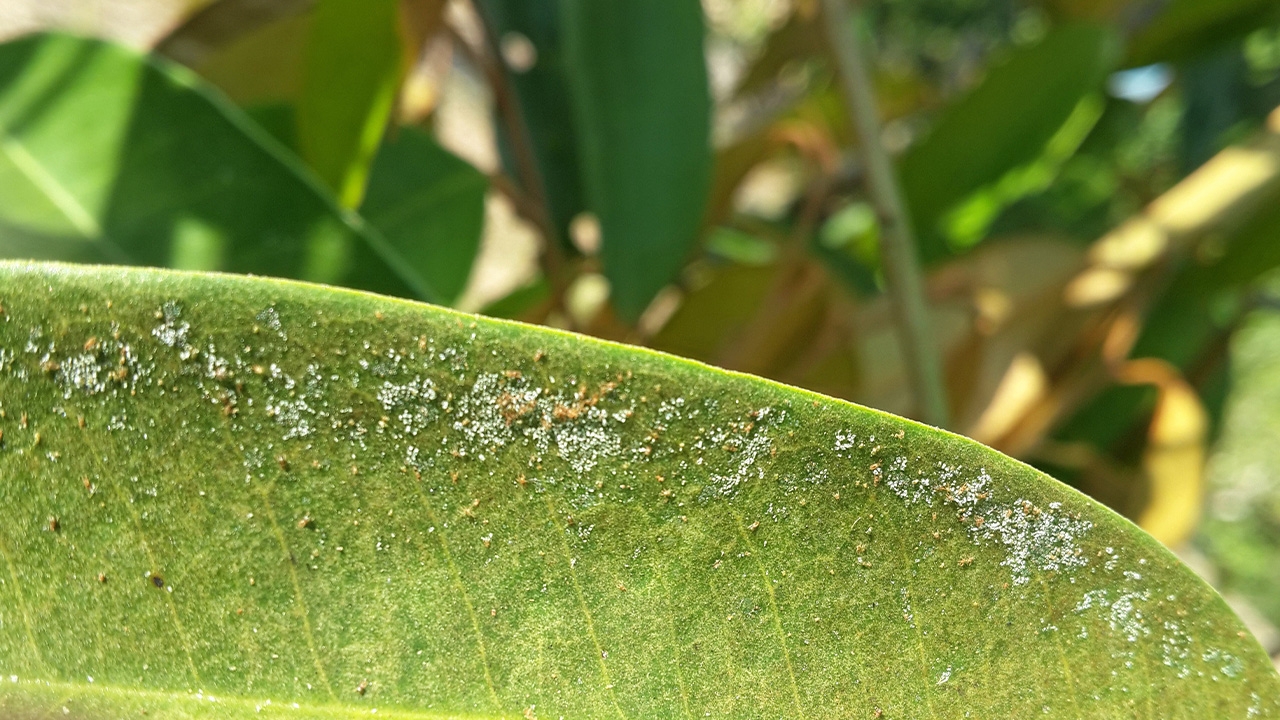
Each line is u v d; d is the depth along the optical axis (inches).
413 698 5.4
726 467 5.2
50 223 7.1
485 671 5.4
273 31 11.6
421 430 5.2
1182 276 14.4
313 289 5.1
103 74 7.3
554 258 12.1
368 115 9.3
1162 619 5.2
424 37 10.6
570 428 5.2
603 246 9.8
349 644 5.3
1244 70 19.3
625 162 9.8
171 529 5.3
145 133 7.3
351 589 5.3
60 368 5.1
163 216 7.2
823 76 17.8
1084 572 5.2
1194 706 5.2
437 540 5.3
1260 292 16.9
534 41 13.4
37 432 5.2
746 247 16.5
